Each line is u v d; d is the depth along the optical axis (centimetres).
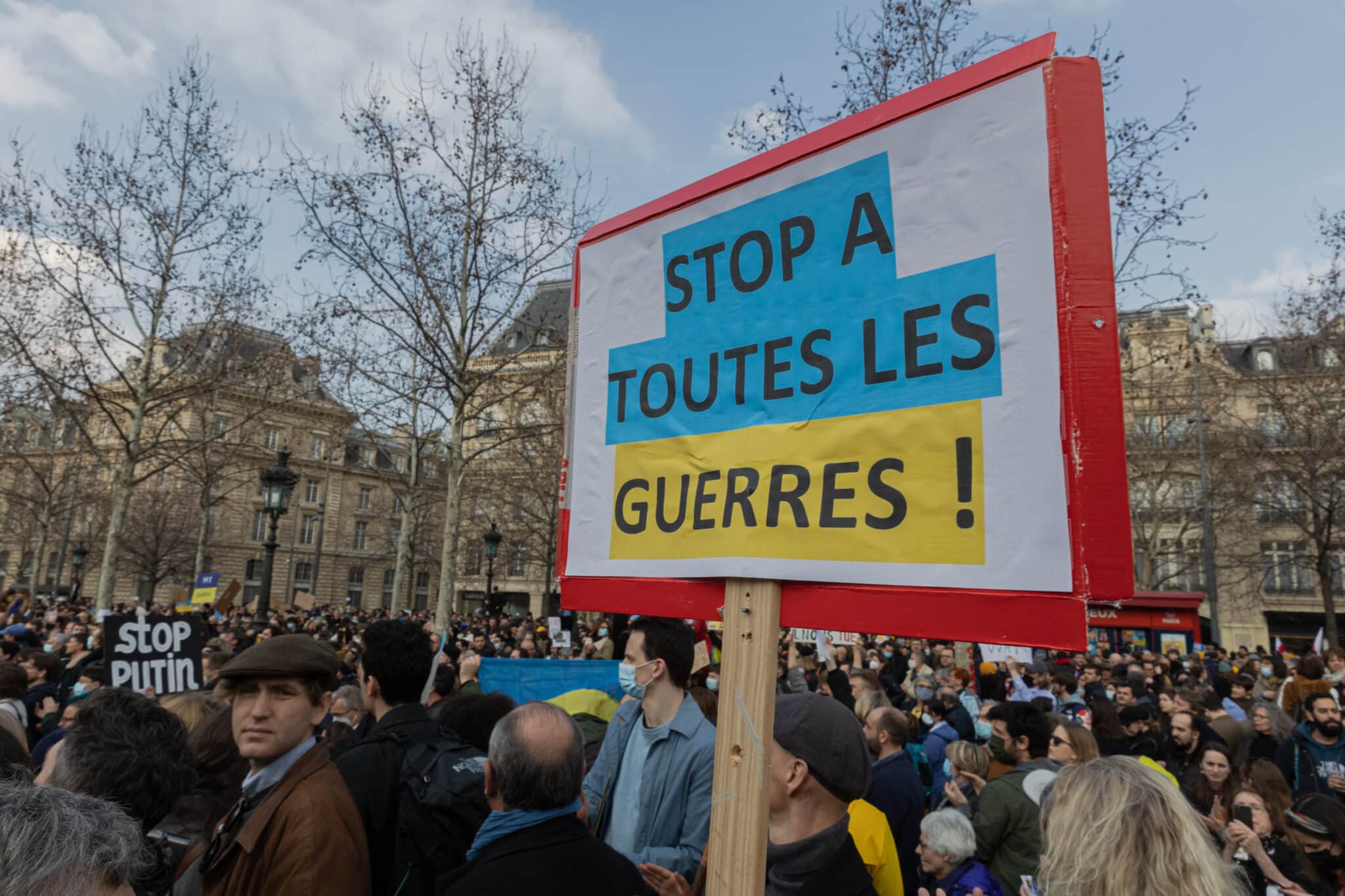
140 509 4747
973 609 178
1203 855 154
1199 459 3331
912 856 384
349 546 6594
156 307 1973
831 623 200
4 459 3509
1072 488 169
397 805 292
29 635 1000
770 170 239
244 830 221
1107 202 179
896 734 415
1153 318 2375
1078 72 184
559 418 2259
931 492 190
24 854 116
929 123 204
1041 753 431
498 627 2361
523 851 209
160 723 241
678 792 297
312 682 246
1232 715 814
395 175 1703
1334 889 358
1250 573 3734
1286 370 2964
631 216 280
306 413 2562
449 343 1827
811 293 224
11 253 1880
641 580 249
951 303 195
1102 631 2281
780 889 199
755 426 229
